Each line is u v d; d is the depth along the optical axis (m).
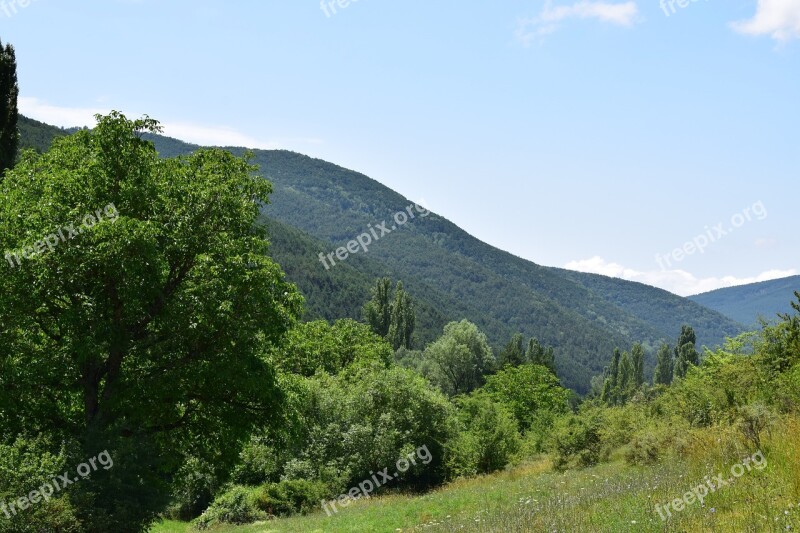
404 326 113.81
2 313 16.69
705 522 8.77
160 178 20.23
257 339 19.92
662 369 120.56
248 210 21.14
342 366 63.88
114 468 15.93
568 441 28.59
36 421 18.38
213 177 20.59
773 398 17.14
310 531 18.88
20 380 16.88
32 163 19.80
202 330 18.58
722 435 13.91
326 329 65.12
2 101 36.38
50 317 18.56
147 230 17.12
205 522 28.95
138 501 16.17
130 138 19.36
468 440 38.62
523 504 14.51
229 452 20.97
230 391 20.23
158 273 18.05
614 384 133.62
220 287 18.77
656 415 26.95
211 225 20.12
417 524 16.73
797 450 10.20
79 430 17.81
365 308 114.25
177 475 21.17
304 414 36.22
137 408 18.41
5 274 16.84
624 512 10.40
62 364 17.72
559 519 10.74
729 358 33.19
